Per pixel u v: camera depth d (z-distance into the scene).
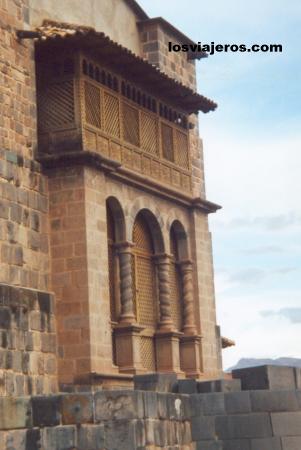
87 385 28.47
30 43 30.12
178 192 35.03
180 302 35.47
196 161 38.25
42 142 30.50
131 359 30.86
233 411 24.56
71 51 30.48
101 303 29.59
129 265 31.78
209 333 36.09
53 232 29.69
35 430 19.19
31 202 29.09
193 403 24.64
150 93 34.41
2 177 28.03
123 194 32.03
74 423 19.45
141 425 20.44
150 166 33.78
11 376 26.39
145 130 33.88
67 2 33.44
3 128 28.41
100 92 31.44
